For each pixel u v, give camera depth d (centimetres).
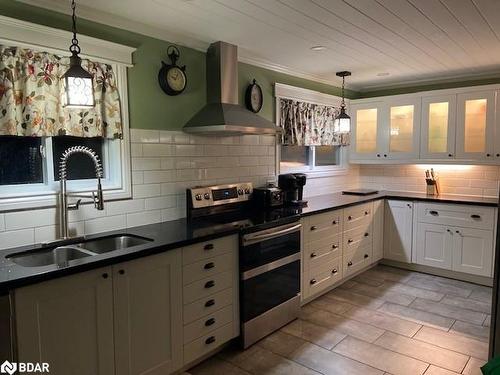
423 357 256
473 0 223
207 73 313
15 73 204
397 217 445
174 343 222
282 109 396
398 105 457
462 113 413
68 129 227
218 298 248
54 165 233
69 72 179
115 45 248
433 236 419
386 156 470
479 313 324
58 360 171
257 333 276
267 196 340
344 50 331
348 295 365
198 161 314
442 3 228
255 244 271
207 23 261
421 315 320
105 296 187
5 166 215
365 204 415
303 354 261
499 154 394
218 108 298
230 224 274
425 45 317
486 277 390
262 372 240
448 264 411
